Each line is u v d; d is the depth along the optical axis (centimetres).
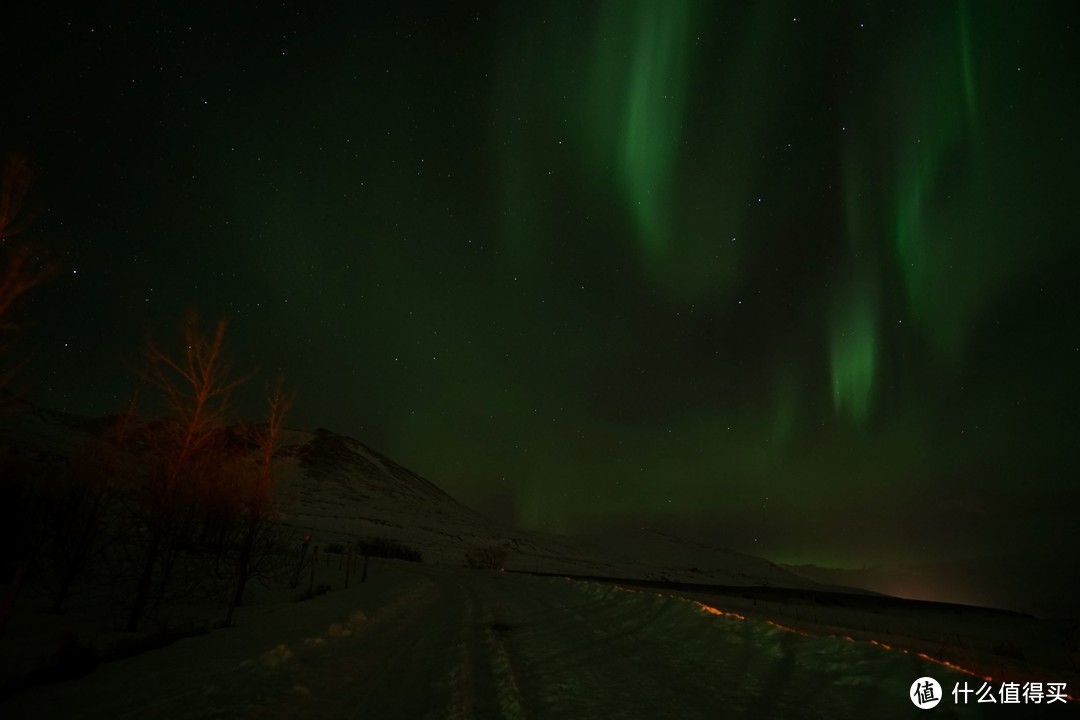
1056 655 1413
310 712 527
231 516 1410
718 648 833
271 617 1120
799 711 541
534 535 13462
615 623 1152
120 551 1311
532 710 551
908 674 578
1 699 517
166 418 1093
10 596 576
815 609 3331
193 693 550
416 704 566
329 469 11881
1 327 670
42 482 1123
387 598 1552
